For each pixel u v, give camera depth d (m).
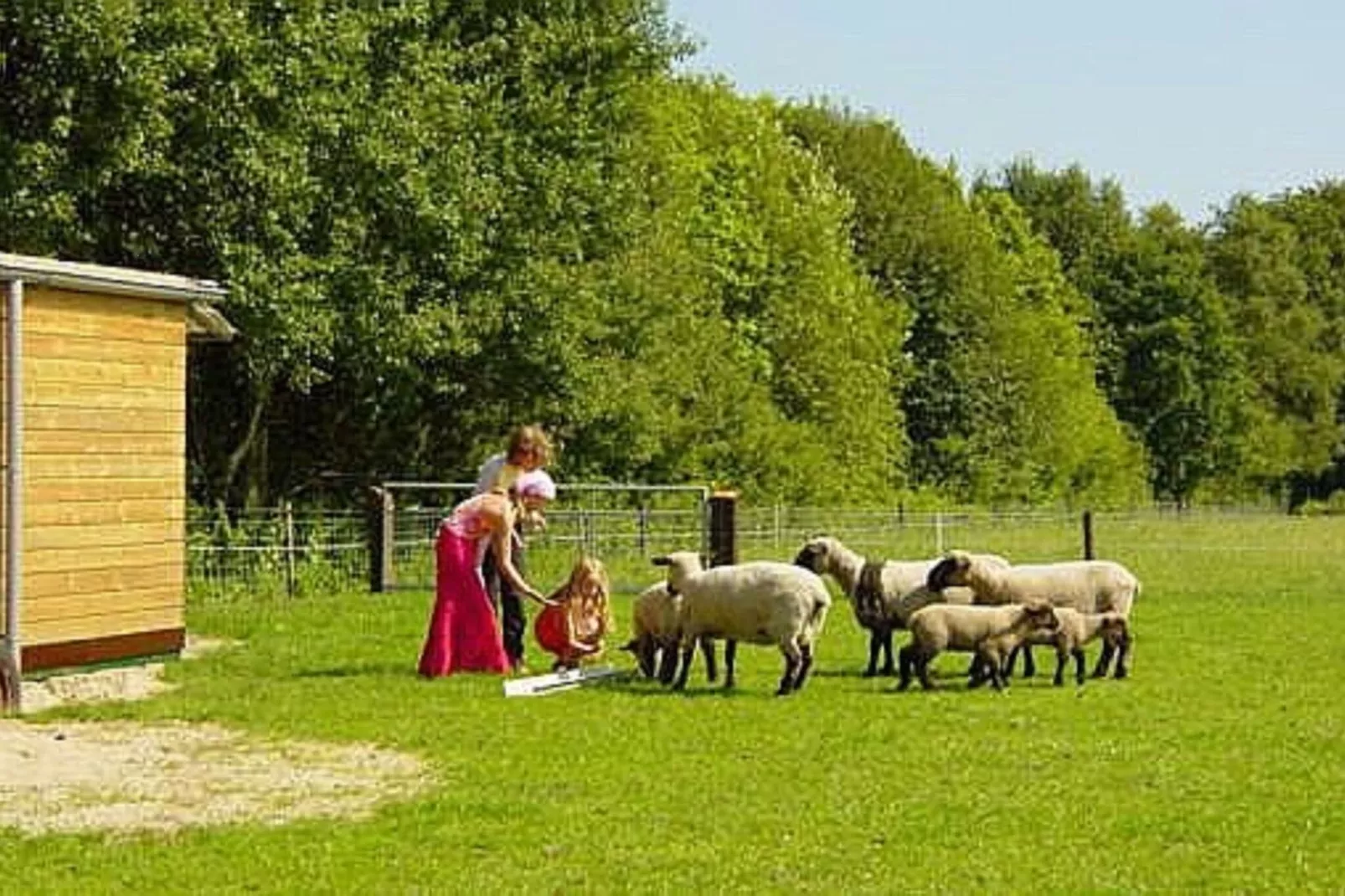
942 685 18.58
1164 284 99.69
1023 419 81.94
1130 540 48.53
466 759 14.30
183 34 28.89
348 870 10.80
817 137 81.56
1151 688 18.47
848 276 69.50
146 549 18.86
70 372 17.89
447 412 42.53
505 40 39.62
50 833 11.81
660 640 18.44
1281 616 26.50
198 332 21.27
